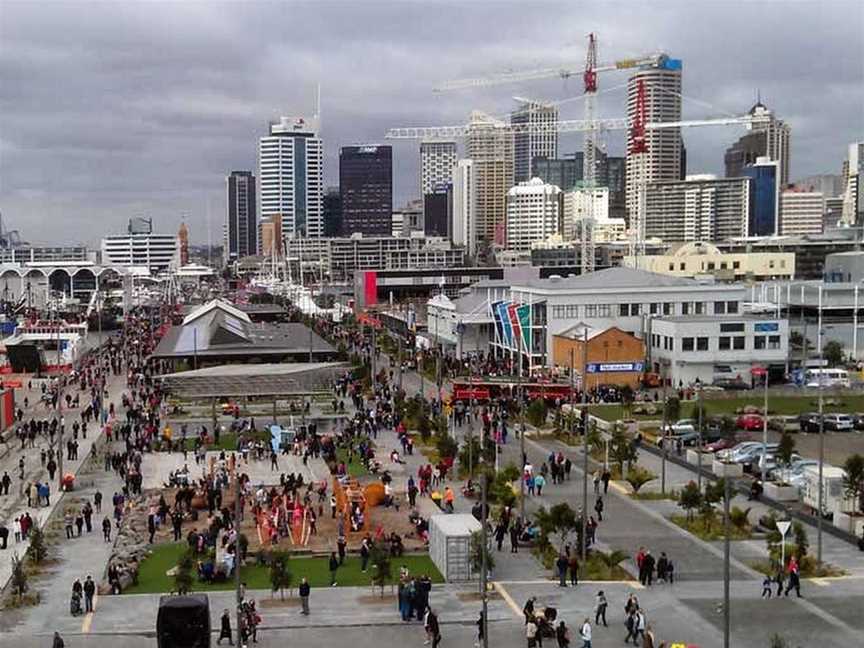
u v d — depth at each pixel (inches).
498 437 4436.5
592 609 2412.6
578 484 3769.7
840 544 2962.6
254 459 4252.0
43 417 5497.1
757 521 3193.9
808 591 2536.9
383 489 3435.0
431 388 6304.1
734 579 2637.8
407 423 4909.0
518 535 3006.9
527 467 3651.6
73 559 2839.6
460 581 2642.7
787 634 2236.7
